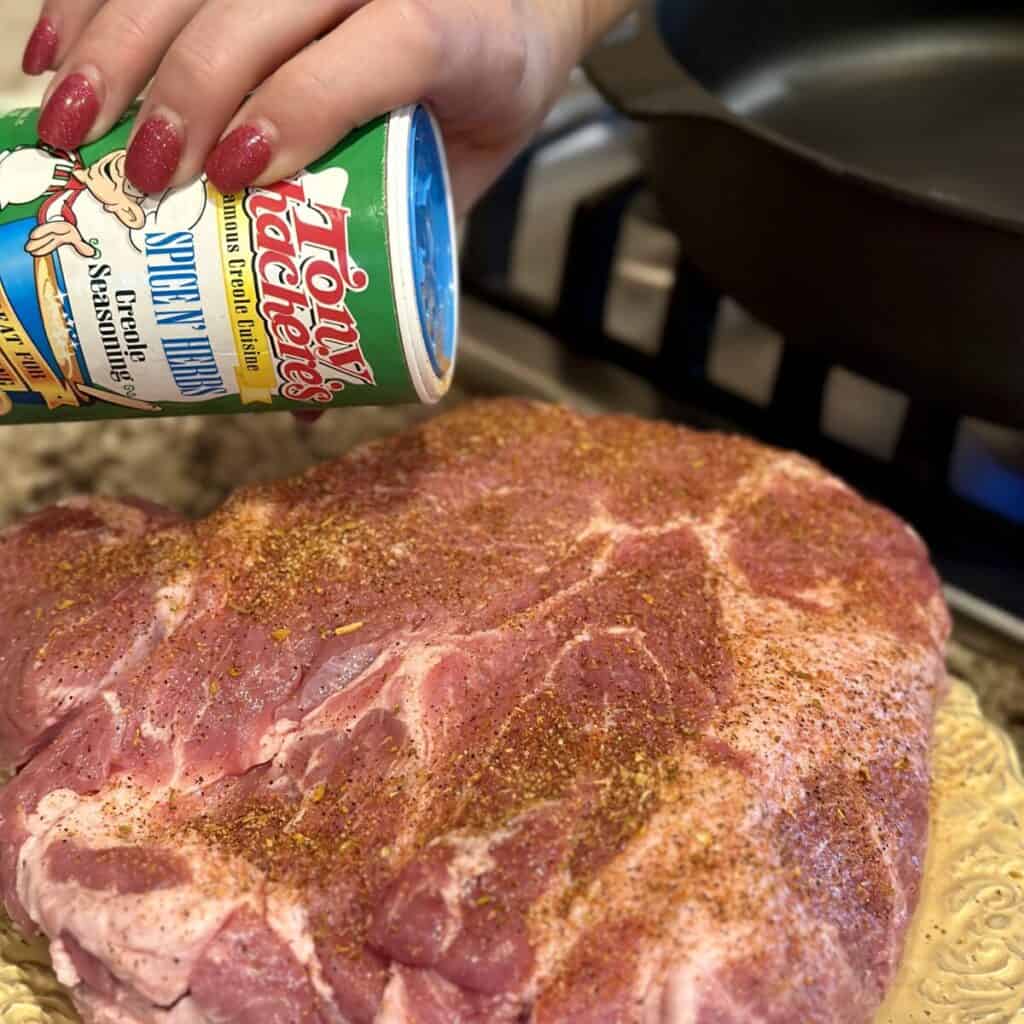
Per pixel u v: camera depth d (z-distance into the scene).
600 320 0.53
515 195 0.54
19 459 0.47
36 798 0.29
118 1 0.28
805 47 0.58
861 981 0.27
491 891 0.27
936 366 0.40
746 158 0.40
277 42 0.27
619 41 0.43
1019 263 0.36
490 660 0.31
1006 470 0.47
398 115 0.28
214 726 0.30
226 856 0.28
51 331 0.28
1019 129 0.54
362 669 0.31
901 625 0.33
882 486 0.46
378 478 0.36
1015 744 0.41
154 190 0.27
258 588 0.32
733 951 0.26
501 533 0.34
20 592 0.32
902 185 0.36
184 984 0.27
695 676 0.31
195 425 0.49
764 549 0.35
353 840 0.28
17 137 0.28
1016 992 0.30
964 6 0.58
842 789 0.29
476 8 0.31
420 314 0.28
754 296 0.44
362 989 0.27
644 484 0.37
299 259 0.27
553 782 0.28
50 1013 0.30
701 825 0.28
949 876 0.33
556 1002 0.26
